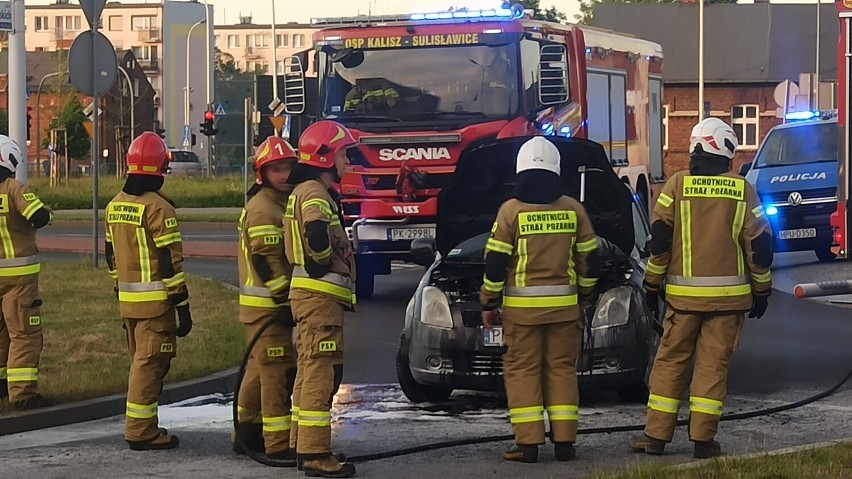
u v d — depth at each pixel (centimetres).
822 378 1055
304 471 732
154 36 12325
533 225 757
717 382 747
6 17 1830
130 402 812
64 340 1198
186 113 9319
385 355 1200
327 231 721
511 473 730
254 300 769
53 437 869
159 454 802
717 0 7188
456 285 952
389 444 820
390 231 1534
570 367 768
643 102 2023
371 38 1552
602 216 1019
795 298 1603
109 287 1614
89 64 1716
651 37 5744
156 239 807
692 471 669
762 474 655
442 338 918
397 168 1521
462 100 1527
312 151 738
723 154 750
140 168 819
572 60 1614
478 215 1053
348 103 1552
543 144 773
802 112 2186
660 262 754
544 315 754
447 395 985
